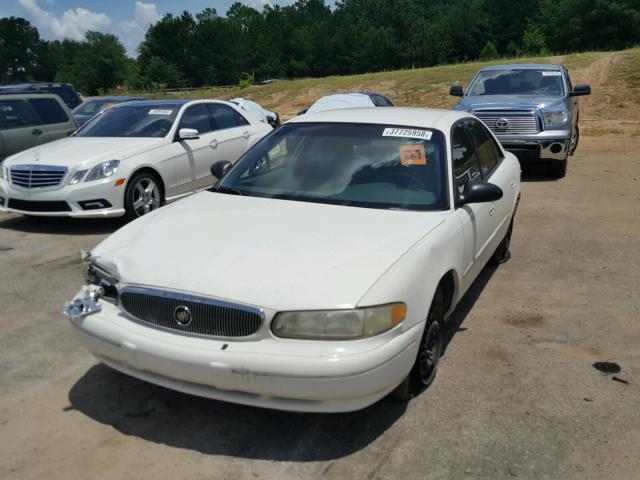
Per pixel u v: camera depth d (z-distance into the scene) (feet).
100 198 24.76
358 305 10.30
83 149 25.99
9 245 23.66
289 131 16.61
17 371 13.82
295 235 12.23
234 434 11.39
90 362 14.23
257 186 15.15
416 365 12.12
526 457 10.69
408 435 11.30
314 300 10.33
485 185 14.44
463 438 11.21
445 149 15.06
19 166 25.16
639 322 16.35
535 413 12.03
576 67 86.58
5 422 11.80
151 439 11.26
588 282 19.33
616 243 23.38
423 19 377.91
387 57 363.56
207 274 11.03
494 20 363.76
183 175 27.96
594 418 11.87
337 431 11.44
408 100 89.10
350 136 15.75
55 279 19.85
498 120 35.04
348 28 377.71
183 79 379.55
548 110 34.78
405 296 10.96
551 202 30.40
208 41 383.65
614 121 65.51
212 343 10.55
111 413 12.09
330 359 10.05
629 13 231.91
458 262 13.55
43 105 37.32
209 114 30.27
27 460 10.69
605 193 32.32
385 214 13.33
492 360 14.20
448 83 94.63
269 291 10.52
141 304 11.19
